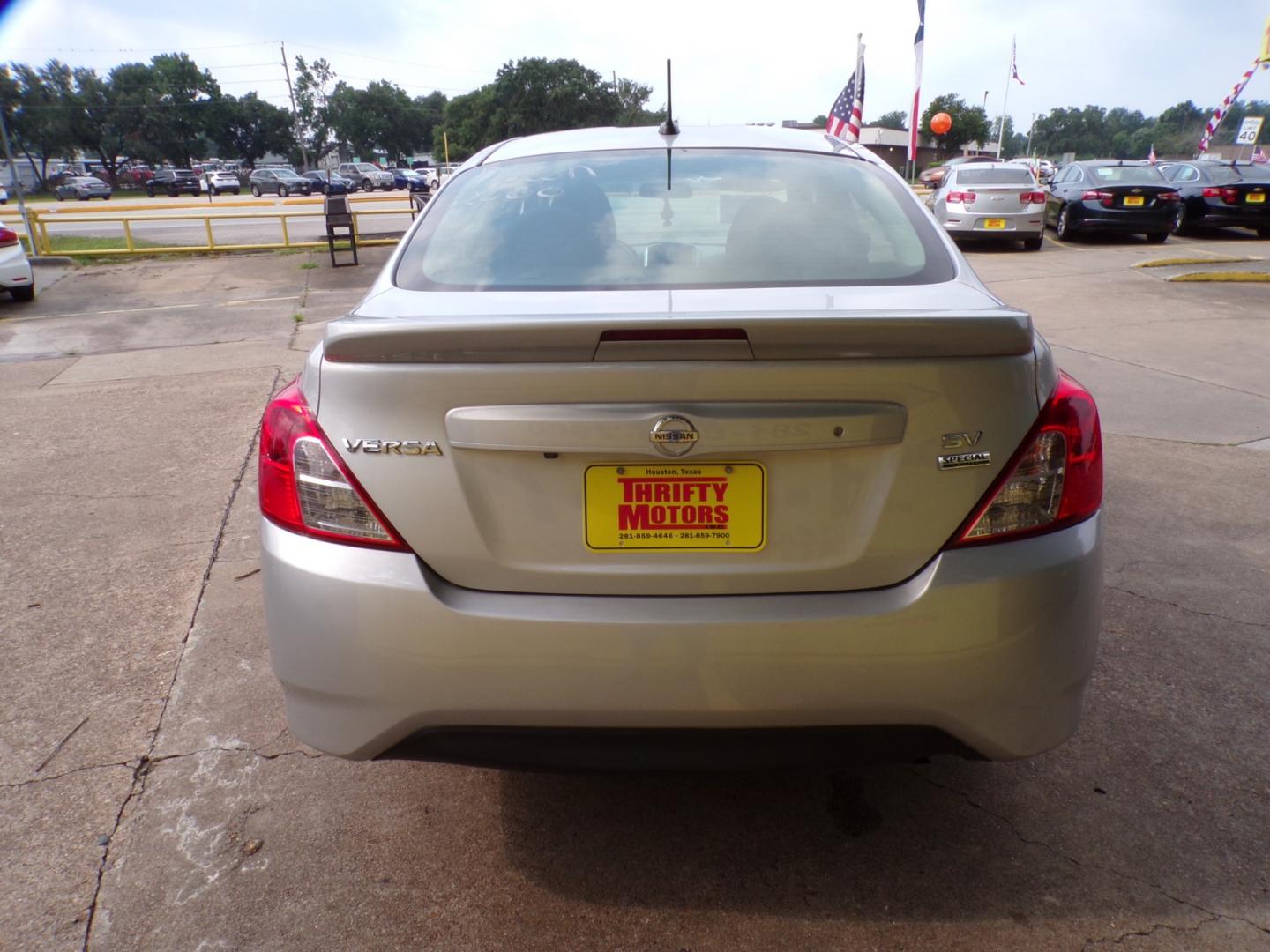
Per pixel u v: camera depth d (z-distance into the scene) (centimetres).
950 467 168
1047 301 979
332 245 1535
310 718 184
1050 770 242
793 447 164
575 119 8781
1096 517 184
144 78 10019
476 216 233
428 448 169
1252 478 455
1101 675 284
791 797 234
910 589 170
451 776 244
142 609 333
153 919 197
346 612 173
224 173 5938
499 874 209
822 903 200
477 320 164
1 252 1174
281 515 182
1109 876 206
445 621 170
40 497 447
